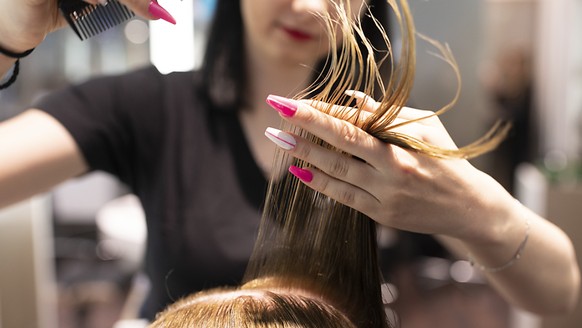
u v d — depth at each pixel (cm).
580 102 274
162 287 86
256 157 83
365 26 55
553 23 311
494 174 321
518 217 55
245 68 81
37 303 111
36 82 206
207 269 82
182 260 83
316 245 54
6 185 70
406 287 252
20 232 106
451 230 48
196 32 133
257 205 82
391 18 58
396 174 43
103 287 223
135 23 210
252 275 58
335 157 43
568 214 179
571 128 281
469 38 236
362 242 53
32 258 109
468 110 241
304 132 47
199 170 84
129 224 232
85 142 78
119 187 246
